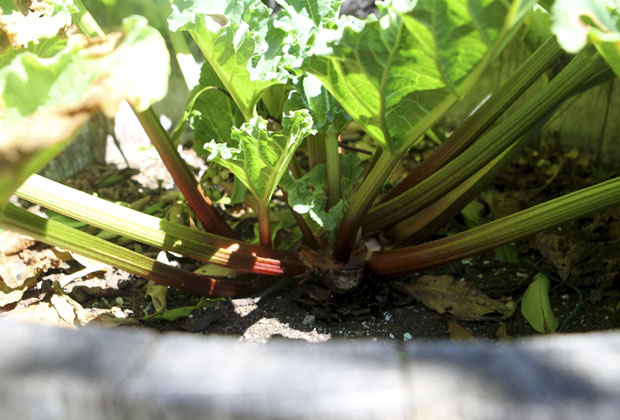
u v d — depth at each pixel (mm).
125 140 1006
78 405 257
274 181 633
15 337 278
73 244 581
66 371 262
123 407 252
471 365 253
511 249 761
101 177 949
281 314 679
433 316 673
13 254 737
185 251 656
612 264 720
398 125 554
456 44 470
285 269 695
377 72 503
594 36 410
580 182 901
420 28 462
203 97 728
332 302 684
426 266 681
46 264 733
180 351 269
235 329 659
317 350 267
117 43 396
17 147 334
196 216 816
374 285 703
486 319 663
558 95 637
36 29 578
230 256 669
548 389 241
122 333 280
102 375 260
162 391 251
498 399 239
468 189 725
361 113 561
